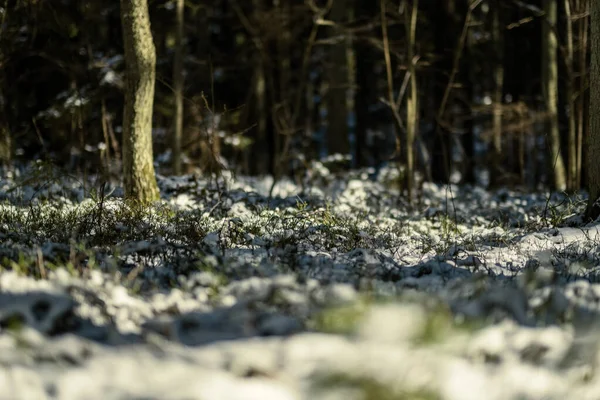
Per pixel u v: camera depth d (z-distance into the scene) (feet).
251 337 15.80
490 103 98.94
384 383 11.09
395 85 101.81
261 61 110.42
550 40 82.64
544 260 27.84
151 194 49.52
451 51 95.20
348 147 93.09
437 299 17.16
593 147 41.86
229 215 43.34
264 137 113.19
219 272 22.70
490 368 13.78
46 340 14.62
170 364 12.76
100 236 31.89
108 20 90.53
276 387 11.53
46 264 22.67
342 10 92.73
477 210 55.16
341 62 92.17
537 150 108.88
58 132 80.48
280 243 30.73
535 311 17.85
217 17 115.85
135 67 48.96
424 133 102.89
